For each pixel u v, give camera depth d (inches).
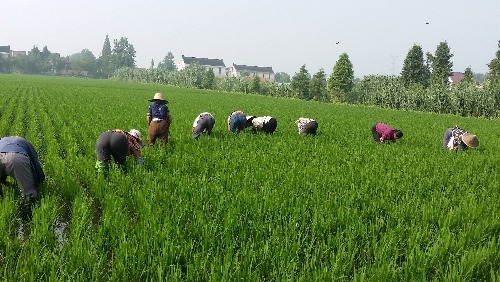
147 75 4340.6
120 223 202.4
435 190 294.2
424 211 236.2
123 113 763.4
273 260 173.9
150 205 224.8
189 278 159.6
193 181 278.8
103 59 7076.8
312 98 3006.9
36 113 725.9
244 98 1876.2
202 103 1298.0
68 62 6889.8
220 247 188.2
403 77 3275.1
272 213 227.9
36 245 181.9
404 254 195.2
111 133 309.3
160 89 2556.6
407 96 1939.0
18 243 187.6
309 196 255.6
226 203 235.8
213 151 401.7
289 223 208.1
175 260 174.9
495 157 453.7
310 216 230.7
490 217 236.5
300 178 305.3
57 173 295.4
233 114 547.5
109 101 1114.1
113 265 178.2
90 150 398.0
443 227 209.5
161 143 439.8
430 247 191.3
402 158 414.0
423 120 1095.6
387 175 327.6
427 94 1878.7
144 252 175.9
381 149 484.1
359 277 162.6
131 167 321.4
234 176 299.9
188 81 3725.4
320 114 1083.3
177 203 232.7
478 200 276.5
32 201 236.2
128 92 1790.1
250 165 347.3
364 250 192.9
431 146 556.1
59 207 254.7
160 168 319.6
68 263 166.9
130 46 7455.7
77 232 190.4
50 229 200.5
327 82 2967.5
